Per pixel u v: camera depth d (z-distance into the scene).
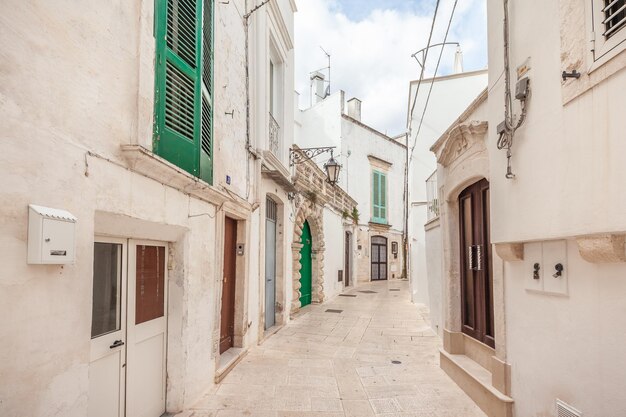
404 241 22.86
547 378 2.98
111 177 2.61
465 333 5.29
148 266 3.48
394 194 22.83
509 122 3.38
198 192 4.06
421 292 11.98
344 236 16.58
